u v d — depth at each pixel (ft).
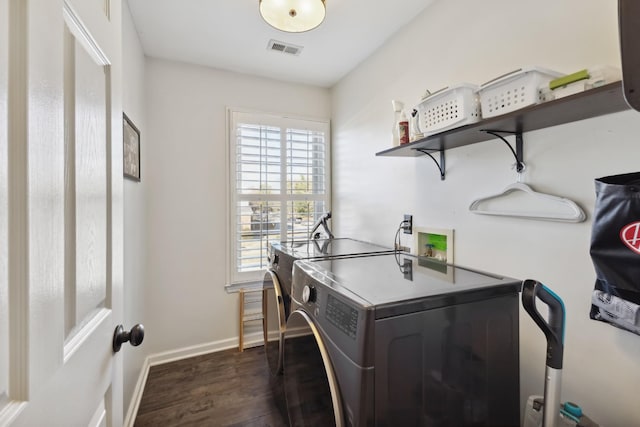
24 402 1.34
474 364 3.04
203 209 8.07
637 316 2.73
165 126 7.63
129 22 5.55
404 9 5.70
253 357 7.80
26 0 1.37
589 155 3.31
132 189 5.72
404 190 6.31
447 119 3.98
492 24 4.39
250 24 6.16
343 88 8.75
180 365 7.40
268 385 6.54
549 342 2.54
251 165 8.58
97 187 2.27
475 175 4.71
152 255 7.49
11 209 1.30
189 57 7.55
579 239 3.41
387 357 2.60
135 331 2.64
